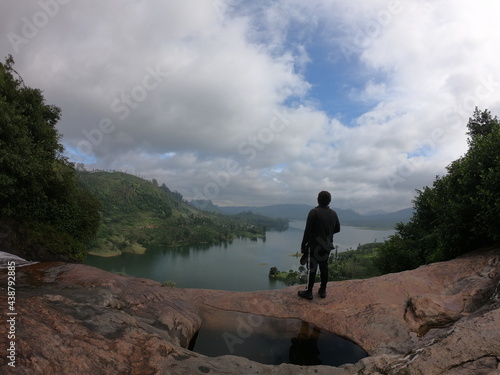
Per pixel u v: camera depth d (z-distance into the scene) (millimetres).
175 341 4027
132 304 4809
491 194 6285
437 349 2889
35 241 8852
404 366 2846
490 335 2916
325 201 5789
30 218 9086
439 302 4984
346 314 5195
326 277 5777
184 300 5797
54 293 4508
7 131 8398
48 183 9617
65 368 2488
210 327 5043
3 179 8070
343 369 3262
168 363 3021
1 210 8602
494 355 2686
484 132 11273
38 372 2309
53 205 9695
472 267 6051
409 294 5688
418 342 4070
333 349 4387
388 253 12227
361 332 4664
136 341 3291
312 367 3371
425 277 6156
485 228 6566
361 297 5680
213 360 3426
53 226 9625
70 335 2980
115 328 3471
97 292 4816
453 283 5785
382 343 4340
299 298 5887
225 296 6121
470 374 2539
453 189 7812
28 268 6016
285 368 3385
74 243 9781
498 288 4512
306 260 5910
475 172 6938
